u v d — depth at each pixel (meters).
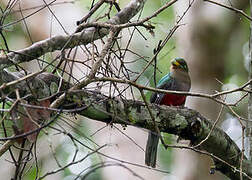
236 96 16.00
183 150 16.38
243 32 17.20
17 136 6.37
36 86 7.85
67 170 15.90
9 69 9.06
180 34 17.12
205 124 9.33
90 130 16.05
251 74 10.38
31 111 7.50
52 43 8.03
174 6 17.19
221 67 17.08
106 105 8.36
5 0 12.73
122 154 16.34
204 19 17.00
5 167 15.33
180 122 9.12
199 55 17.00
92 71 7.41
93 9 8.62
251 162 10.01
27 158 7.18
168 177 16.45
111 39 7.75
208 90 16.88
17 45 15.98
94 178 15.94
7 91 7.63
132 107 8.63
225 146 9.66
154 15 8.00
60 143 15.66
